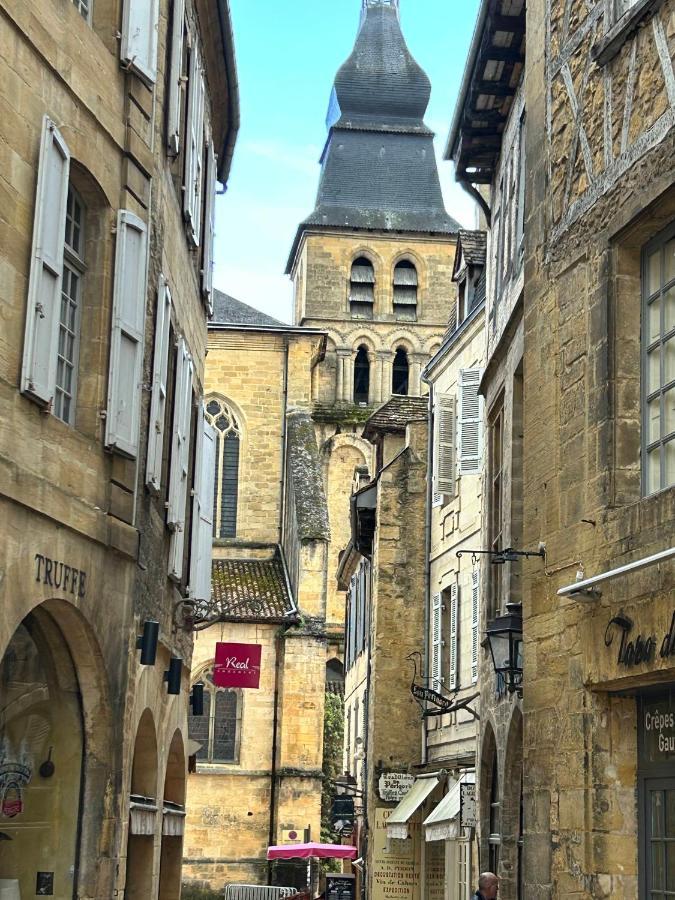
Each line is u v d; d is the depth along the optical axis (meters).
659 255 12.08
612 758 12.12
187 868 44.81
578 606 12.59
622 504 12.09
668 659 10.74
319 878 45.25
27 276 12.52
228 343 54.09
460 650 28.81
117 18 15.26
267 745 45.88
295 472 50.97
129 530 15.48
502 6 17.31
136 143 15.64
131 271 15.27
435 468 30.81
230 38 22.44
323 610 46.88
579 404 12.99
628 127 12.12
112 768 14.91
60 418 14.29
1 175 12.02
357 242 77.75
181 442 19.50
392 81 82.75
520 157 18.52
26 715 14.72
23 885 14.53
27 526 12.66
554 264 13.88
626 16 11.96
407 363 76.94
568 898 12.38
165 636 19.33
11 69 12.27
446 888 27.25
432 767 30.73
